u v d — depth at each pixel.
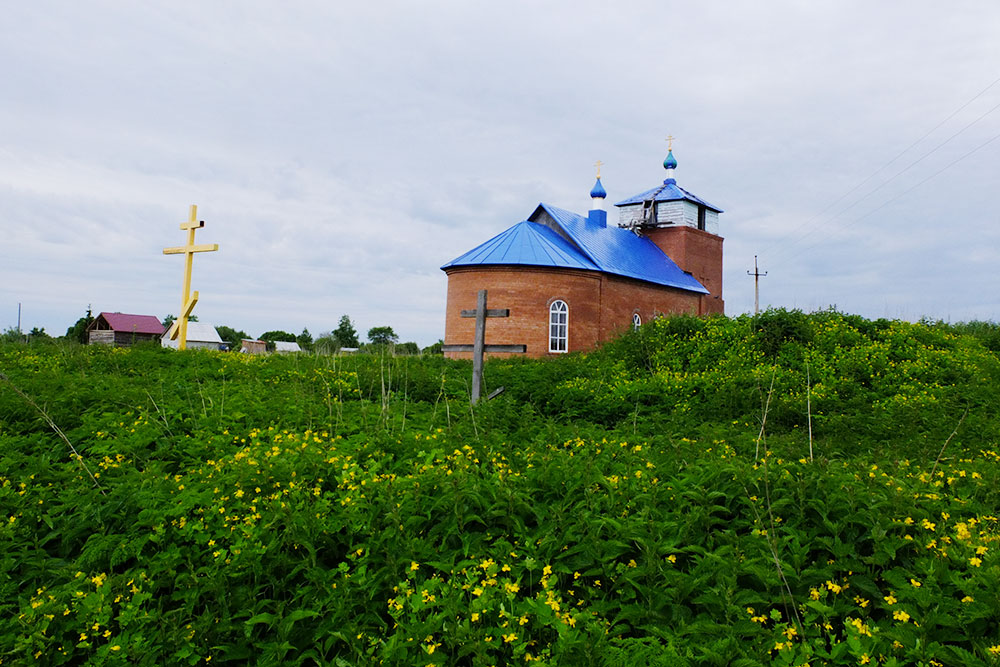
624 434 8.54
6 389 8.41
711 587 4.21
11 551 5.01
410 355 18.91
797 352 15.20
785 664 3.46
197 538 4.87
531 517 5.30
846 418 10.48
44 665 4.03
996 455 7.25
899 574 4.25
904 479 5.71
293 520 4.87
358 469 5.82
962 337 19.88
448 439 7.23
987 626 3.73
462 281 31.45
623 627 4.03
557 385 13.85
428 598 4.01
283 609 4.34
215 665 4.12
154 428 7.28
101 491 5.81
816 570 4.33
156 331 49.75
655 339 17.45
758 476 5.44
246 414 8.28
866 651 3.50
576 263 31.47
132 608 4.16
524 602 4.12
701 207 44.12
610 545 4.57
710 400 12.17
